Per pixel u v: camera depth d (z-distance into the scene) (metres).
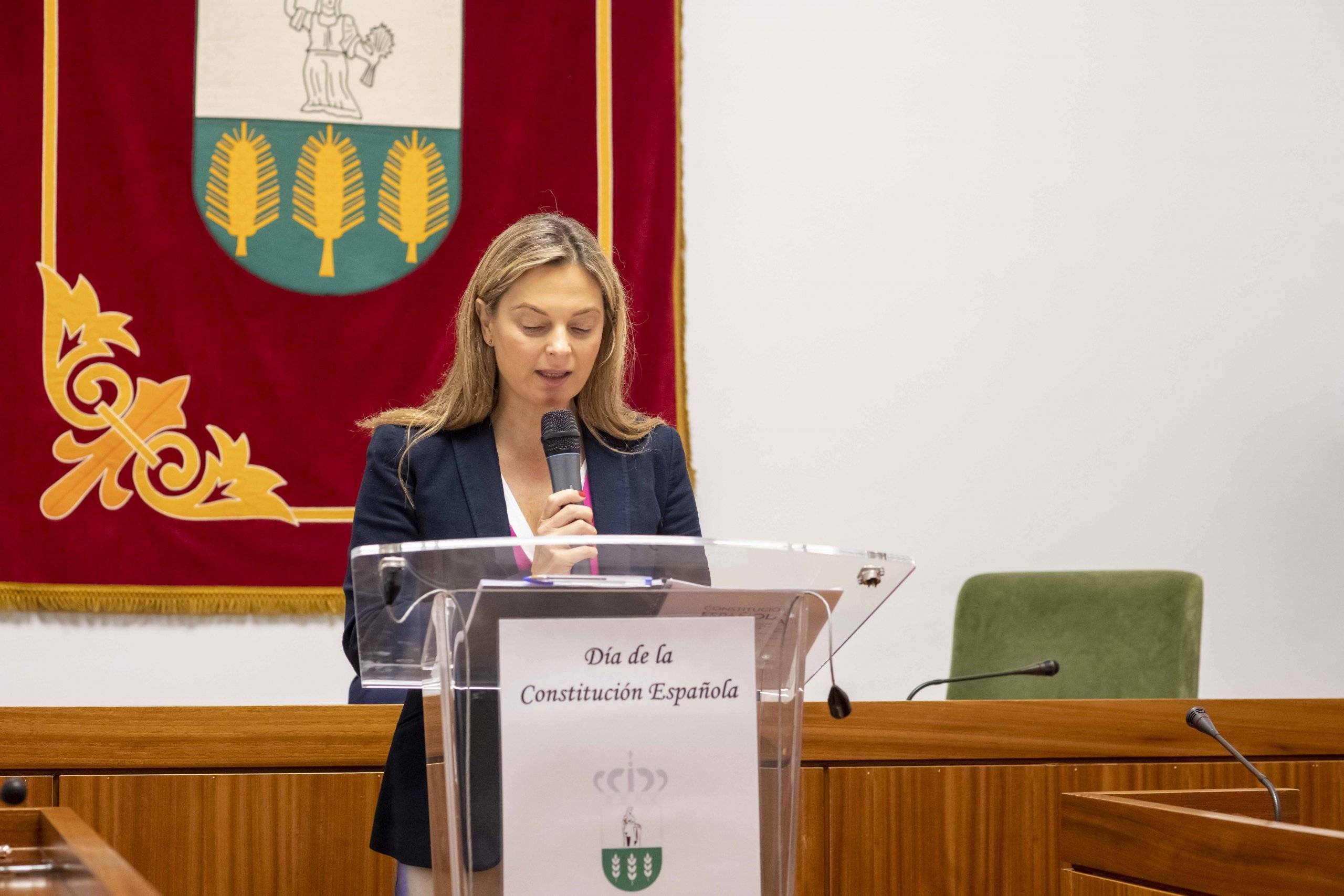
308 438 3.53
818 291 3.81
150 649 3.43
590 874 1.08
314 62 3.63
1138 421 3.92
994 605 3.10
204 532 3.47
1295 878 1.29
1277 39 4.07
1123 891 1.54
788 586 1.14
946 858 2.08
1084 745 2.13
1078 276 3.93
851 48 3.88
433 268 3.63
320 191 3.61
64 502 3.41
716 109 3.81
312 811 1.95
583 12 3.74
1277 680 3.91
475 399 1.55
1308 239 4.04
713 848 1.11
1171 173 3.99
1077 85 3.97
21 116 3.46
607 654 1.10
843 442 3.78
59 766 1.88
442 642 1.07
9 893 1.09
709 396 3.73
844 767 2.06
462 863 1.07
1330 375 4.02
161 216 3.52
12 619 3.37
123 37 3.53
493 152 3.68
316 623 3.51
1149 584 2.94
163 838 1.91
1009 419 3.86
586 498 1.53
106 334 3.46
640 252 3.67
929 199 3.88
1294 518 3.96
